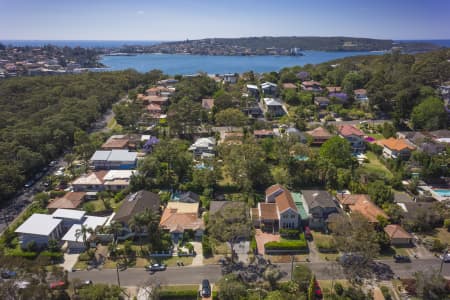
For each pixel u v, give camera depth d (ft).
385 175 297.94
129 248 207.31
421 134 375.66
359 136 367.66
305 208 246.27
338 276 185.57
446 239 217.97
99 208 261.03
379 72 578.66
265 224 234.17
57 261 201.67
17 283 155.63
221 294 163.63
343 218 204.85
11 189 271.28
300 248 207.72
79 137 367.04
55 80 610.65
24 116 432.25
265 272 188.55
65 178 303.48
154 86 649.20
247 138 369.71
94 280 185.37
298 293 167.94
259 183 282.77
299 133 383.45
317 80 654.53
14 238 223.51
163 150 313.32
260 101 563.48
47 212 246.27
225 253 208.03
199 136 415.03
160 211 251.39
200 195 276.82
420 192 274.77
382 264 195.52
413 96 452.76
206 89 594.65
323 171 282.36
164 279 184.96
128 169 327.67
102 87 602.03
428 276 169.78
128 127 448.24
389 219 230.48
